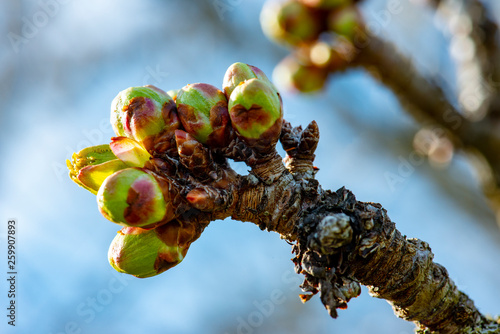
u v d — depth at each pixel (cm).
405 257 13
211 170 13
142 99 13
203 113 13
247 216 13
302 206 13
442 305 13
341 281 13
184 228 13
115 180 13
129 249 13
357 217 13
